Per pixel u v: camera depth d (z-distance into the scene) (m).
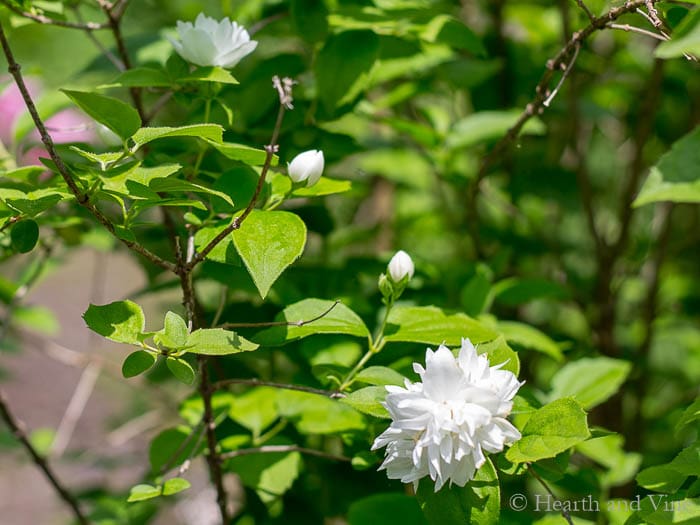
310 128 0.87
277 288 0.86
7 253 0.84
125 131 0.72
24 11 0.81
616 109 1.11
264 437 0.85
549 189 1.00
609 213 1.17
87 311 0.72
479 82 0.97
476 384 0.71
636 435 1.01
